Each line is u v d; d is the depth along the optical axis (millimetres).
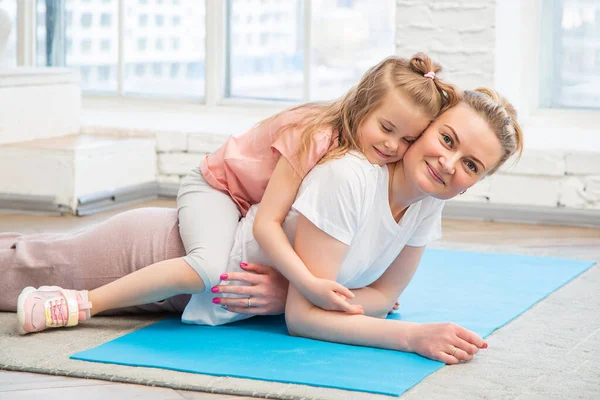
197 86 5027
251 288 2229
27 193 4090
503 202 4105
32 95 4305
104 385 1886
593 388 1906
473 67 4191
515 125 2072
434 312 2482
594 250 3500
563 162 4000
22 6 5188
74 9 5172
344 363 1997
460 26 4184
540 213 4055
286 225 2186
